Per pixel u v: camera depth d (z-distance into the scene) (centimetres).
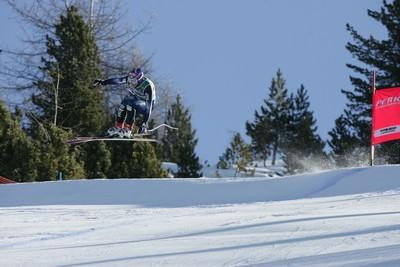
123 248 3084
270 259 2636
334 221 3597
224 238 3219
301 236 3155
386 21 13162
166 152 15688
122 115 5641
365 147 12781
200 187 6028
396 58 13088
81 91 10400
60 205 5594
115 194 5938
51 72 10500
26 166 8619
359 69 13412
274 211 4450
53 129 8906
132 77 5578
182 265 2606
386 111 6900
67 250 3102
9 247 3322
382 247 2717
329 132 14900
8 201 5938
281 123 19925
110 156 9531
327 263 2478
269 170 17525
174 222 3969
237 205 5131
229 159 14850
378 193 5434
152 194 5894
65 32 10812
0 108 8919
